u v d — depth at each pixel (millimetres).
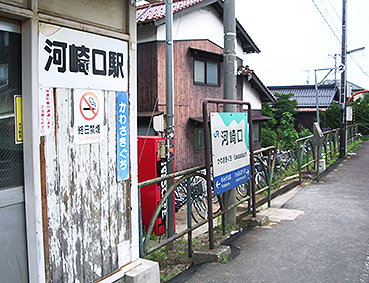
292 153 13070
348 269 3740
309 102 27609
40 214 2367
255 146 15695
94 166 2750
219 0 12125
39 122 2344
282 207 6305
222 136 4230
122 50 2975
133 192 3121
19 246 2387
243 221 5293
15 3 2209
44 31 2365
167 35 5457
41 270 2387
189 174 4004
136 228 3164
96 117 2752
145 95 10742
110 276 2896
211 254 3951
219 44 13086
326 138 11211
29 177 2355
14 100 2328
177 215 8250
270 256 4078
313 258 4020
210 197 4039
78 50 2596
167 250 4641
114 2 2900
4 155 2287
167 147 5676
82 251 2674
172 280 3562
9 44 2297
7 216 2316
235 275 3604
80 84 2619
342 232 4895
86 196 2691
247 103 4969
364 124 25844
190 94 11625
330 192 7480
